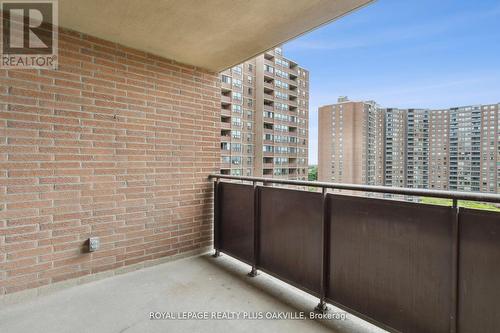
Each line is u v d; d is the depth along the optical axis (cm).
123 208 268
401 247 162
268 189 254
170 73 299
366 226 178
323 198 201
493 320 130
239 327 184
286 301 220
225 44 265
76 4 197
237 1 193
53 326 183
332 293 199
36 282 221
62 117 233
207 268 286
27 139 217
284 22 223
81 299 219
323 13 209
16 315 196
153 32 242
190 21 222
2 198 206
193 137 318
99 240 253
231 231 302
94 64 249
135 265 277
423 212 153
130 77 270
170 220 301
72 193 238
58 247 232
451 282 142
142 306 210
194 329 182
